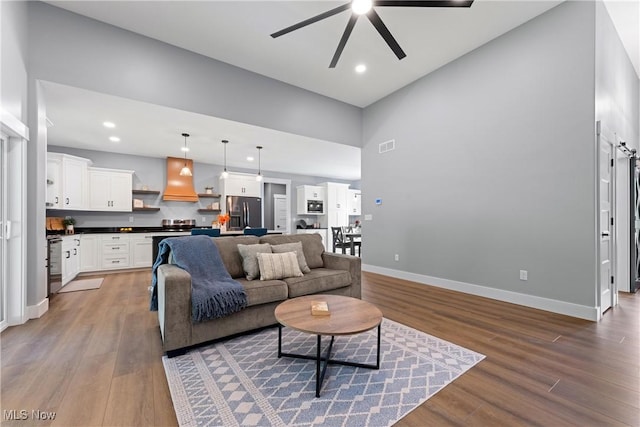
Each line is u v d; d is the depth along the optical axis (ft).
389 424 4.57
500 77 11.24
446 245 13.29
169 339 6.69
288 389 5.49
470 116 12.27
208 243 9.24
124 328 8.54
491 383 5.67
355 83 14.93
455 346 7.27
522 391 5.41
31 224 9.30
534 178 10.32
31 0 9.17
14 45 8.23
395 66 13.33
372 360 6.59
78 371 6.08
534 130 10.31
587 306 9.13
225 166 22.65
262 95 13.98
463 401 5.12
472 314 9.71
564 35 9.57
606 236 9.95
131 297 11.99
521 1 9.46
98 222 19.13
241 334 8.14
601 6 9.56
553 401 5.11
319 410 4.89
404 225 15.34
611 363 6.40
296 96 15.17
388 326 8.64
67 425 4.49
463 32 10.97
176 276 6.88
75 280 15.26
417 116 14.61
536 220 10.28
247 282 8.70
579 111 9.27
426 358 6.68
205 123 13.48
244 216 23.43
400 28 10.68
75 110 11.85
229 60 12.71
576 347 7.18
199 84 12.18
